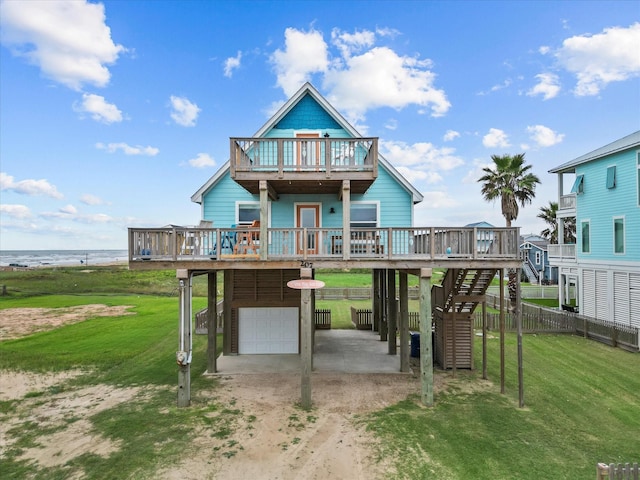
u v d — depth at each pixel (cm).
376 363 1262
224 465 636
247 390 1010
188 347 918
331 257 976
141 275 4481
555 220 3912
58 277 4291
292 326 1421
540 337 1658
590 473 607
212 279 1167
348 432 756
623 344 1455
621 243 1792
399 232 1044
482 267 953
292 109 1423
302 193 1405
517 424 790
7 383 1071
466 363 1198
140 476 604
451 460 648
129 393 988
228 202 1423
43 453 677
